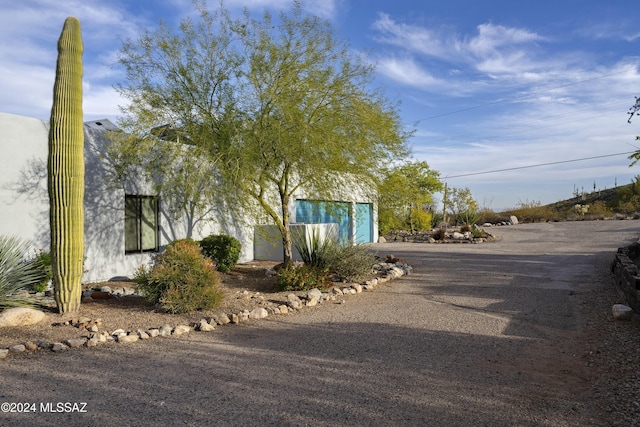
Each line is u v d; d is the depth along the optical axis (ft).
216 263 40.83
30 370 17.02
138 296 31.07
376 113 36.32
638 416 12.63
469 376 16.24
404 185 42.39
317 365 17.65
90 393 14.76
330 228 48.60
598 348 19.36
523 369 16.98
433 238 77.71
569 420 12.63
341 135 34.81
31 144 32.09
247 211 38.34
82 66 25.76
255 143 34.17
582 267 42.88
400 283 37.58
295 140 33.55
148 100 34.94
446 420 12.68
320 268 37.11
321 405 13.73
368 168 37.78
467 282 36.94
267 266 46.21
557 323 23.95
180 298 26.32
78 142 25.53
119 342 20.97
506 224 109.91
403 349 19.70
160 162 36.86
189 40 34.99
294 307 28.55
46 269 30.01
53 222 25.22
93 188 36.01
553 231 85.92
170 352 19.54
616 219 104.12
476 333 22.21
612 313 24.76
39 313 23.56
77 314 25.16
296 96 33.17
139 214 40.47
